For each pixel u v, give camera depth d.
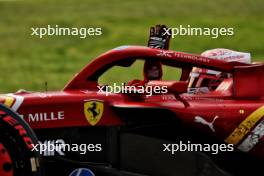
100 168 15.05
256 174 16.06
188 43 63.19
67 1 96.81
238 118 15.72
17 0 95.62
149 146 15.35
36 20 78.12
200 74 17.62
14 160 13.52
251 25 74.50
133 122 15.23
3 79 44.31
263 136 15.80
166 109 15.25
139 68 43.50
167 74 39.84
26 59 54.34
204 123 15.59
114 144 15.20
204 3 93.38
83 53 58.16
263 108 15.85
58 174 15.03
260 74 16.28
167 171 15.48
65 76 46.03
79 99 15.06
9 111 13.62
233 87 16.27
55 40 63.41
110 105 15.18
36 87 41.56
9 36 66.44
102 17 80.50
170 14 83.50
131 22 76.31
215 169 15.59
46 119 14.88
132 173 15.25
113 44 62.88
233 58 17.53
